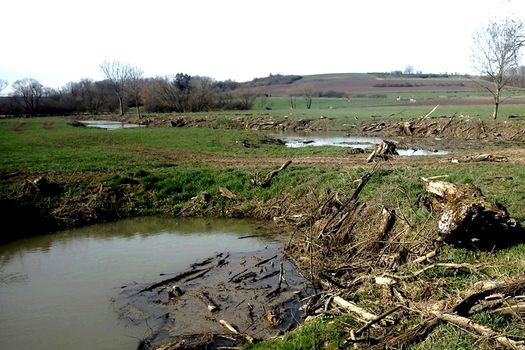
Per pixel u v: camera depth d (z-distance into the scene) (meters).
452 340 7.08
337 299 9.41
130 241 16.05
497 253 10.48
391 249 11.73
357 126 50.38
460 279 9.43
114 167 22.92
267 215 18.23
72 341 9.44
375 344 7.49
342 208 14.08
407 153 30.44
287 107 95.69
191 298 11.28
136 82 98.00
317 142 39.38
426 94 113.00
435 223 11.74
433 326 7.50
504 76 43.00
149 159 26.27
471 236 10.68
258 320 10.02
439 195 12.11
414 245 11.26
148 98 89.69
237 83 159.38
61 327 10.01
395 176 18.12
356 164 22.88
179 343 8.99
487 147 32.22
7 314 10.64
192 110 86.88
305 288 11.51
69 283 12.45
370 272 10.80
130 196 20.00
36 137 39.78
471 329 7.18
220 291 11.60
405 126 44.31
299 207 17.88
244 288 11.72
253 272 12.68
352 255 12.56
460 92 114.69
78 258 14.45
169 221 18.36
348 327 8.31
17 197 18.53
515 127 37.34
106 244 15.80
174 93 87.88
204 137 38.06
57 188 19.67
